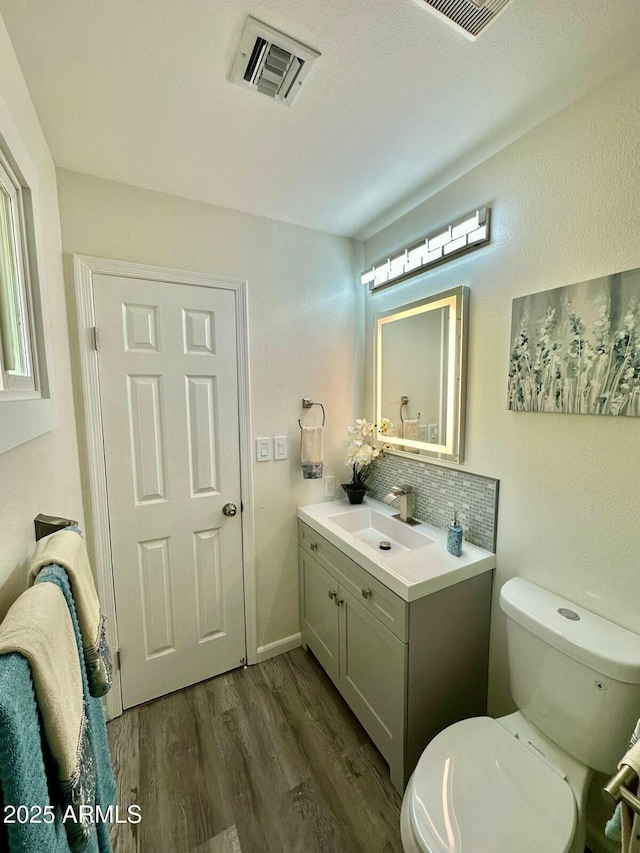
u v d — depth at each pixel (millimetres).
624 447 1029
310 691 1753
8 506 638
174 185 1515
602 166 1038
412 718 1253
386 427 1973
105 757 804
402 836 914
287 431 1948
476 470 1487
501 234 1339
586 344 1090
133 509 1602
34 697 446
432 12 817
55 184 1339
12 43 848
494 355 1393
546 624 1081
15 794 381
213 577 1809
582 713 1000
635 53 923
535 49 912
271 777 1344
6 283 793
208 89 1021
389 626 1284
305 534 1938
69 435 1303
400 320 1840
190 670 1785
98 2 776
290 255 1886
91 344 1458
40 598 537
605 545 1085
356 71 970
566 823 855
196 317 1662
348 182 1514
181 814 1227
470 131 1219
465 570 1326
